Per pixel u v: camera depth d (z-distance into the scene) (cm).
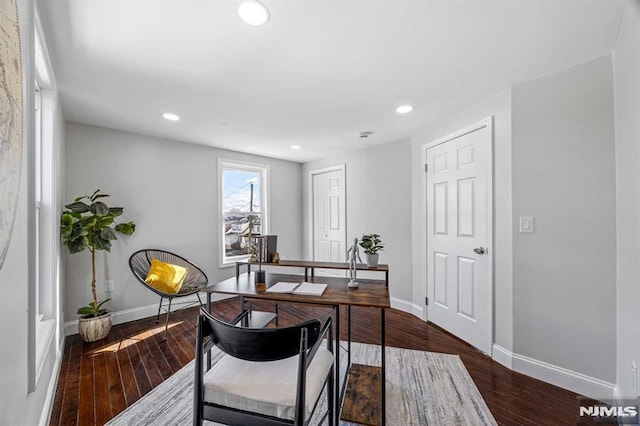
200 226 388
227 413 113
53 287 195
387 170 383
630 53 144
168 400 184
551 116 200
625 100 157
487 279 241
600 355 182
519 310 214
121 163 320
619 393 171
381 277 404
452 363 229
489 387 196
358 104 255
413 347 259
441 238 301
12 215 85
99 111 264
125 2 131
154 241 345
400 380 204
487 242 241
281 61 183
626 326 163
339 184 458
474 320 257
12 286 97
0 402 87
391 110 270
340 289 195
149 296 337
